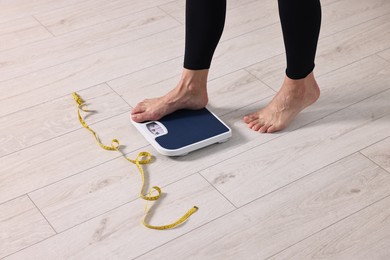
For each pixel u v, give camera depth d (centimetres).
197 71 208
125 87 233
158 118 211
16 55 251
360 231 175
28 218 180
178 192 188
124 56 250
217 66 243
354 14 274
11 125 215
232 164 198
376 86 231
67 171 196
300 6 190
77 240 174
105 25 269
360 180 191
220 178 193
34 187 190
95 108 222
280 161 199
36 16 275
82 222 179
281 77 237
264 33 263
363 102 223
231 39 259
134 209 183
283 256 168
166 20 272
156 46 255
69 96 229
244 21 270
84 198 187
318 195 187
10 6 282
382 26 266
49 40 260
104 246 172
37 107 223
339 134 209
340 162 198
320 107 221
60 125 214
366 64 243
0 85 234
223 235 175
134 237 174
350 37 259
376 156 200
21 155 202
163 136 204
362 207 182
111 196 187
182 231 176
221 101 225
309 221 178
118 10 279
